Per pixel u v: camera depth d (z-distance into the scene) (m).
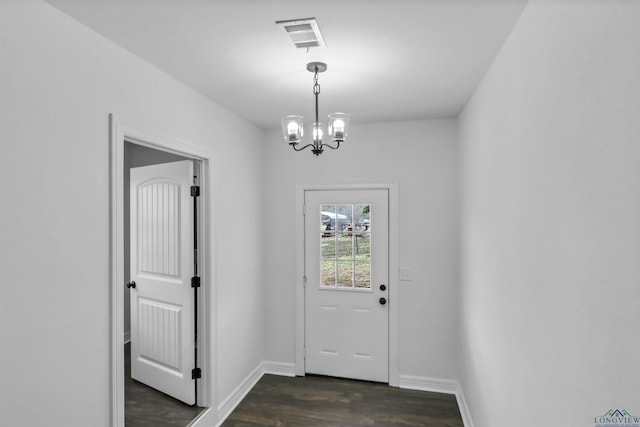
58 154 1.60
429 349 3.46
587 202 1.04
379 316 3.58
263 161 3.83
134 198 3.28
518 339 1.68
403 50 2.01
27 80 1.47
